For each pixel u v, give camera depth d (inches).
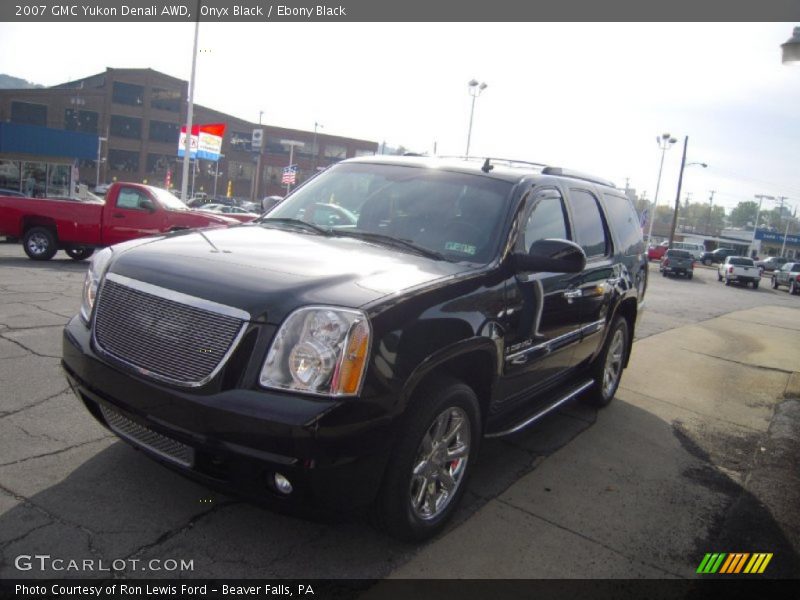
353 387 98.1
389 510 110.0
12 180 1187.9
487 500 143.6
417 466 115.2
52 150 1176.2
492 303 128.6
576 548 127.0
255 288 104.0
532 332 147.6
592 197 196.2
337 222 155.5
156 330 106.2
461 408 122.4
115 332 111.7
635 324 235.9
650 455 185.6
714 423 226.7
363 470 100.4
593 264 185.5
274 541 115.2
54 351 215.3
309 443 93.9
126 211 480.7
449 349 113.6
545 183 163.2
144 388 103.3
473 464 131.1
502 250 138.3
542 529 133.0
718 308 691.4
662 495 157.6
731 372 321.1
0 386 176.6
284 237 138.9
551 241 135.2
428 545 121.1
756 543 136.8
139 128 2728.8
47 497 120.0
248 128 2952.8
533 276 146.1
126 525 114.0
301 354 97.7
